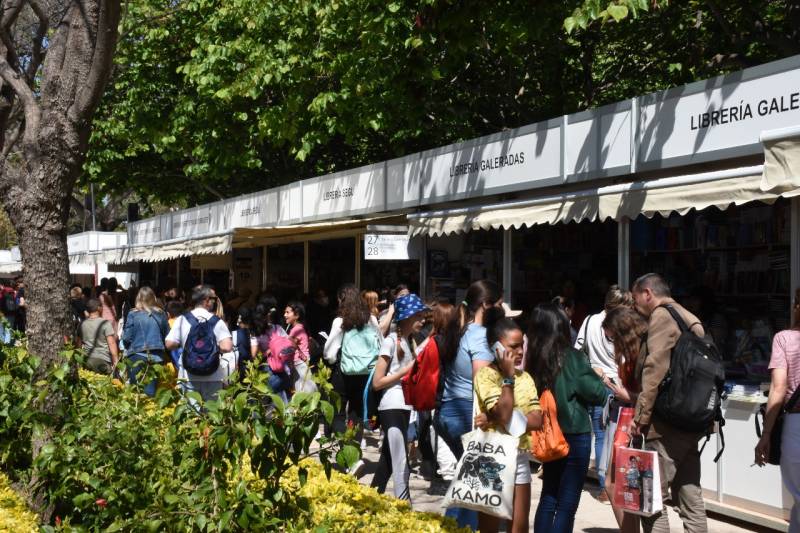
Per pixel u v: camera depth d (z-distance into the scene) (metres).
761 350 7.79
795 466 5.08
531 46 15.77
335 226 12.87
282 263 17.33
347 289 7.94
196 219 20.48
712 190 6.71
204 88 19.69
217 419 4.02
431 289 11.45
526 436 5.15
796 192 5.80
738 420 7.09
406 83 13.52
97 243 29.27
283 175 22.78
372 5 13.56
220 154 21.38
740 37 13.16
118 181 25.55
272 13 17.52
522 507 5.21
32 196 5.81
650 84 17.12
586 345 7.54
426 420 8.53
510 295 10.14
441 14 10.99
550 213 8.60
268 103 20.03
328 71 16.78
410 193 11.63
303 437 4.01
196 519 3.89
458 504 5.07
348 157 22.75
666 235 9.09
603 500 7.60
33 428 5.37
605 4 8.91
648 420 5.29
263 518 3.88
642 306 5.56
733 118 6.87
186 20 21.09
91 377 6.97
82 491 5.03
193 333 8.82
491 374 5.14
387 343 6.72
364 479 8.71
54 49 6.04
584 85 16.70
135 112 22.19
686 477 5.38
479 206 9.88
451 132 17.44
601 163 8.27
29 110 5.98
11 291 23.72
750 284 8.12
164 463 4.73
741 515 6.98
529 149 9.22
